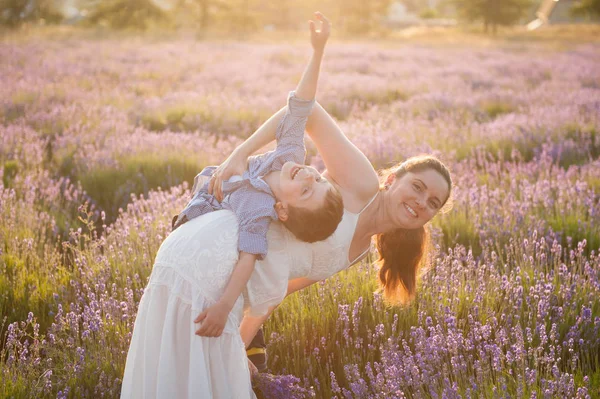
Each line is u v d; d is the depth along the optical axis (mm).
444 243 4984
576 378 2959
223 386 2436
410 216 2650
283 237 2521
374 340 3221
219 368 2432
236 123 10000
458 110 11516
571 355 3209
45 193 5680
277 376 2836
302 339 3359
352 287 3770
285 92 14086
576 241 4934
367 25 58750
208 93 13461
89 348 3094
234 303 2371
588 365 3082
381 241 2953
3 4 36688
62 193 6250
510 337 3254
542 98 13008
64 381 2922
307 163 7574
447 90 14516
